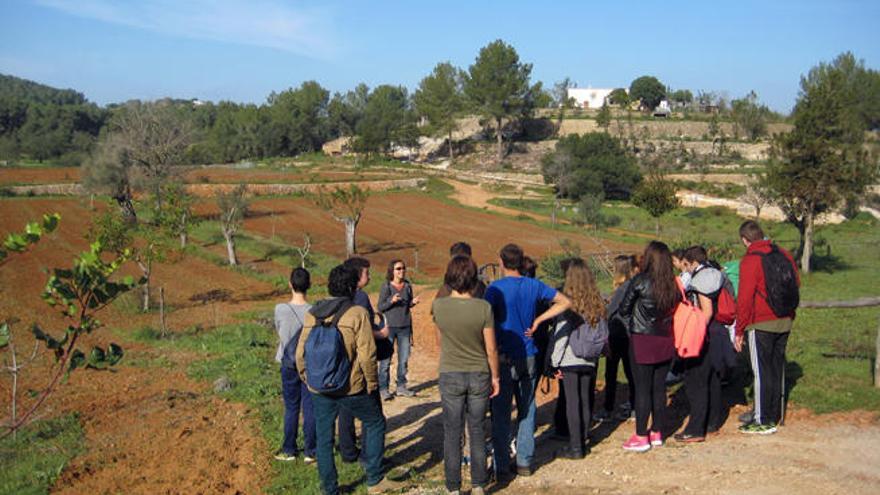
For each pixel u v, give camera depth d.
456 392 5.71
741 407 7.70
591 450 6.79
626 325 6.82
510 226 55.59
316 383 5.81
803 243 34.22
